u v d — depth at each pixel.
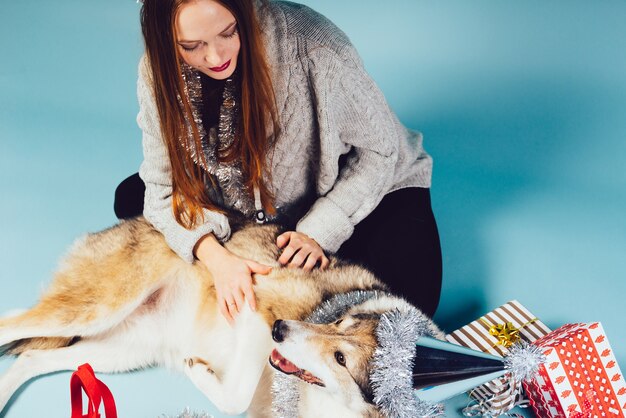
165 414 2.14
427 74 3.31
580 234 2.77
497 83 3.28
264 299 2.16
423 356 1.84
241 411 2.14
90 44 3.45
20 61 3.35
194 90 1.84
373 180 2.10
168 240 2.16
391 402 1.78
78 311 2.29
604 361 2.10
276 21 1.75
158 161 2.08
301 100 1.87
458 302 2.57
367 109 1.93
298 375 2.00
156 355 2.35
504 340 2.24
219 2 1.56
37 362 2.28
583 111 3.17
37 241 2.71
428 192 2.45
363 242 2.32
